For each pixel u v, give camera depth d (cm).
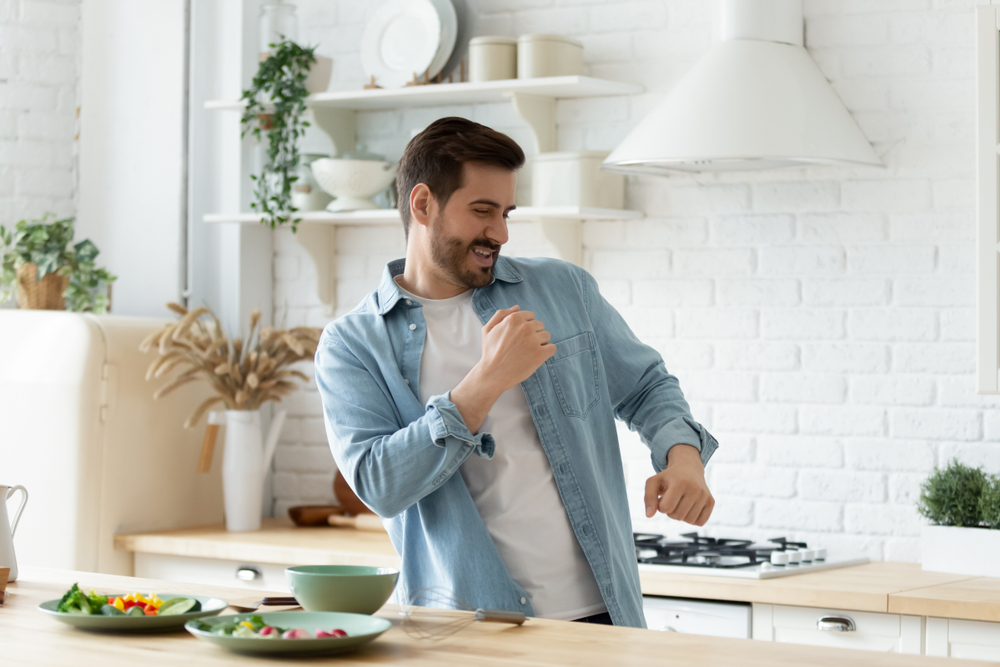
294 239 382
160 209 388
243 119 358
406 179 180
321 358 182
